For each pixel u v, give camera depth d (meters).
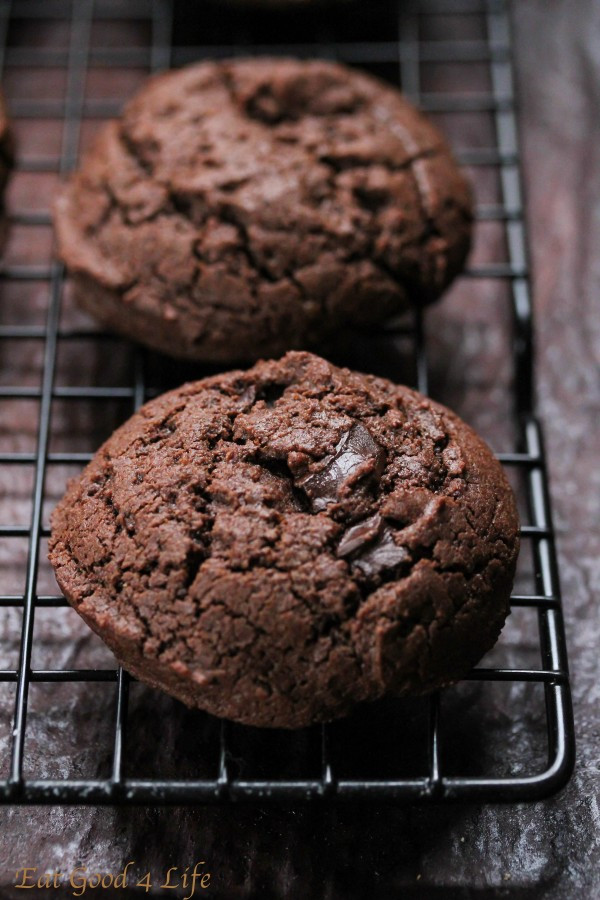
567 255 0.42
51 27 0.46
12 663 0.35
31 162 0.43
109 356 0.40
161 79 0.39
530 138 0.44
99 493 0.33
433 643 0.31
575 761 0.33
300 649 0.31
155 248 0.36
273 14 0.45
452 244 0.37
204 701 0.32
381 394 0.34
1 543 0.37
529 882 0.33
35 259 0.41
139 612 0.32
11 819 0.34
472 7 0.46
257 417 0.33
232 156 0.37
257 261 0.36
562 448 0.39
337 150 0.37
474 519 0.32
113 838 0.33
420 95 0.45
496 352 0.40
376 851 0.33
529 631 0.36
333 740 0.34
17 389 0.38
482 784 0.32
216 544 0.32
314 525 0.32
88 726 0.35
